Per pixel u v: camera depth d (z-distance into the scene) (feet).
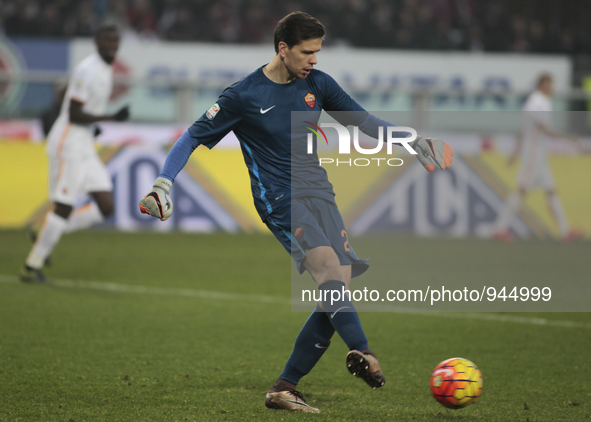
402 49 176.35
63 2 167.94
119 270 86.02
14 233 114.32
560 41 189.98
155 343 51.26
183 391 39.14
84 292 71.61
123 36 168.76
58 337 52.47
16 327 55.42
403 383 41.91
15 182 120.26
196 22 171.63
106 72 76.07
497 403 37.63
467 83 153.69
